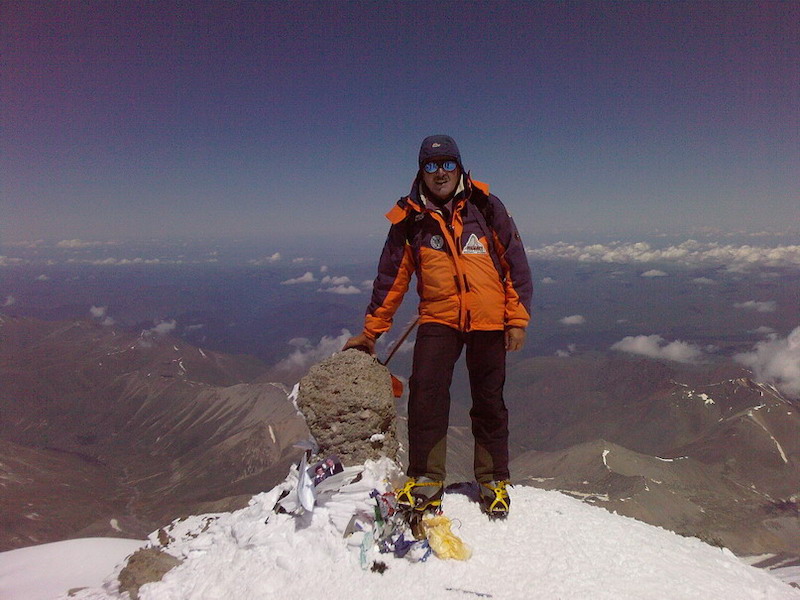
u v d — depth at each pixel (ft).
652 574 8.90
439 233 9.42
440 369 9.49
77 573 16.35
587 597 8.25
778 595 9.27
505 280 9.62
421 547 8.85
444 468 9.56
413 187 9.63
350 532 9.15
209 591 9.16
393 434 10.96
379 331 10.54
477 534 9.30
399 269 9.98
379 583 8.46
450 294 9.37
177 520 11.98
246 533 9.75
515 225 9.52
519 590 8.32
